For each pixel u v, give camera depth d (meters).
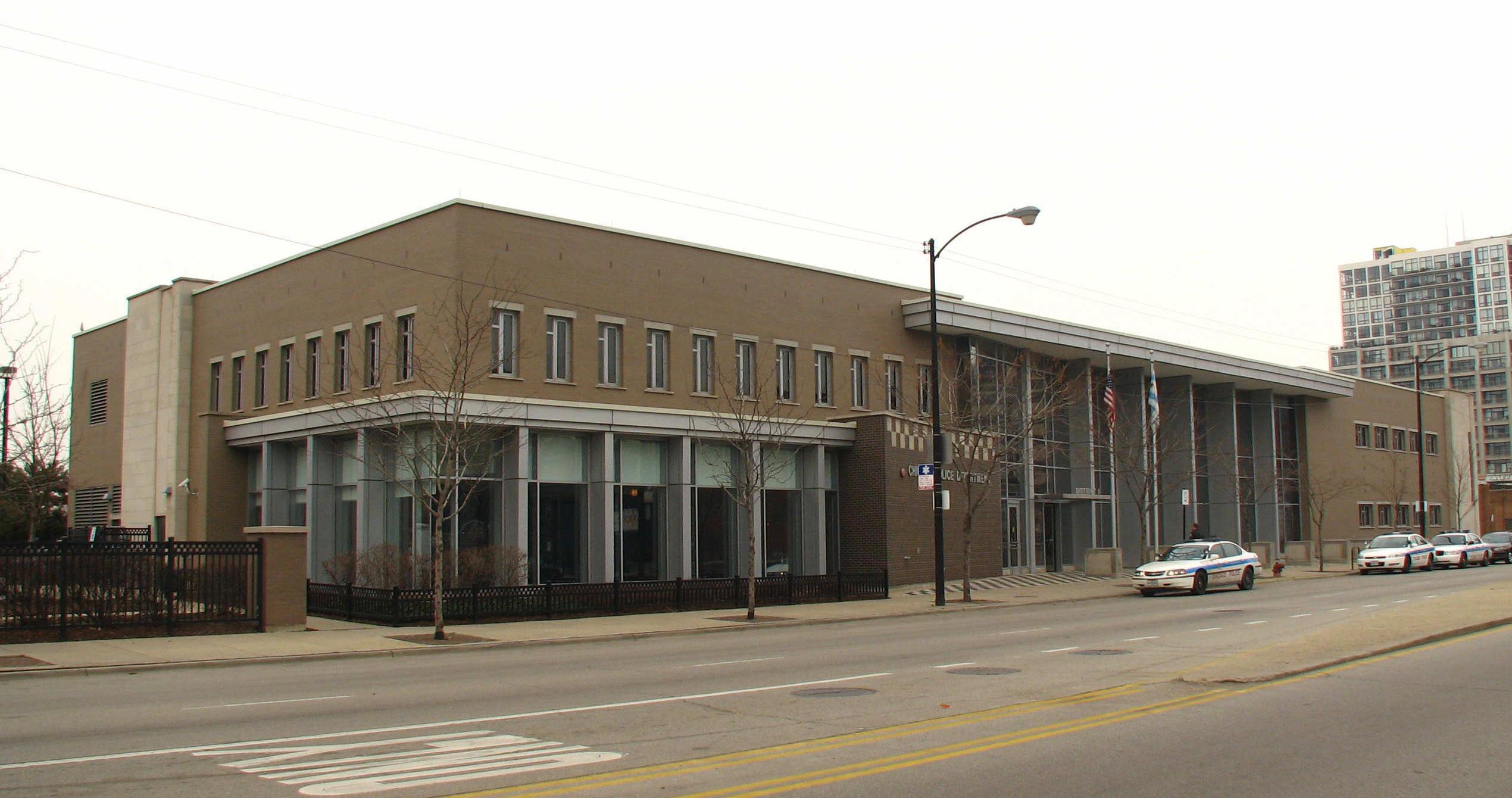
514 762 9.70
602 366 33.66
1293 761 9.64
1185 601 32.69
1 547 20.75
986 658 18.17
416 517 29.66
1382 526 72.12
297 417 35.12
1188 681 14.51
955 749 10.22
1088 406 50.06
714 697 13.79
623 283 34.25
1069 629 23.67
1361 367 194.62
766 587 32.00
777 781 8.91
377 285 33.03
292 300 36.91
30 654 18.83
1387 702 12.74
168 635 22.09
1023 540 46.91
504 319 31.53
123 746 10.60
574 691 14.62
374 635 22.92
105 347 48.72
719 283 36.91
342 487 34.34
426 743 10.65
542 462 32.31
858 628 25.59
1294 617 25.48
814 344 39.56
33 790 8.68
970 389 40.75
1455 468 80.75
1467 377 182.00
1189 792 8.54
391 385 31.70
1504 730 11.08
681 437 34.88
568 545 32.81
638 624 26.28
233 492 39.03
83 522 49.03
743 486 32.38
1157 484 50.69
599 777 9.08
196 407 41.59
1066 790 8.59
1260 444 62.72
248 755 10.07
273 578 23.55
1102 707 12.62
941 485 32.41
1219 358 56.31
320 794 8.48
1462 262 197.50
